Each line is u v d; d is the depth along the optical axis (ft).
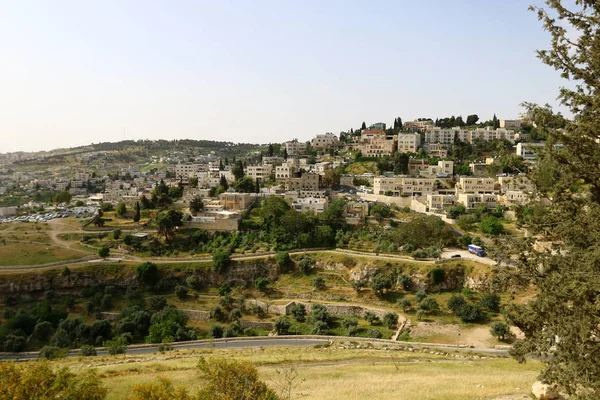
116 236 542.98
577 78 95.91
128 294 432.25
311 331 356.38
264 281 436.76
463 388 139.13
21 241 542.57
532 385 128.98
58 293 441.68
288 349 265.95
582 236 96.17
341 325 366.43
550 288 90.94
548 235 107.24
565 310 90.53
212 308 404.36
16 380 99.60
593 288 79.10
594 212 94.22
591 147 93.86
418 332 334.24
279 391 138.00
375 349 270.26
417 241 464.65
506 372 172.24
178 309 407.03
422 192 651.66
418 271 407.23
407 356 230.89
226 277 455.22
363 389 144.15
